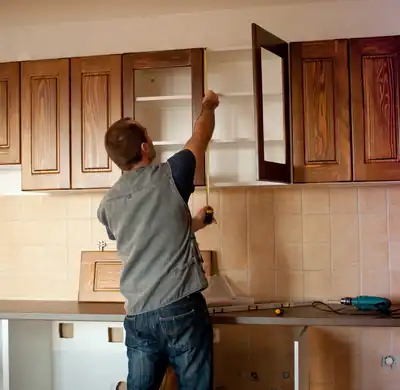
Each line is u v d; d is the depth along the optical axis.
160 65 2.28
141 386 1.81
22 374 2.24
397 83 2.13
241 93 2.29
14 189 2.62
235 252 2.49
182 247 1.76
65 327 2.32
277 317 2.00
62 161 2.33
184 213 1.77
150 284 1.74
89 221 2.61
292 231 2.47
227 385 2.47
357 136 2.14
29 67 2.37
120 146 1.80
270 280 2.47
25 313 2.17
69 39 2.63
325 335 2.45
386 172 2.12
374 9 2.41
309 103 2.18
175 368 1.81
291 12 2.47
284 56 2.19
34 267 2.63
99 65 2.32
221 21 2.52
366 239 2.42
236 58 2.46
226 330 2.48
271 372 2.45
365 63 2.15
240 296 2.47
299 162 2.18
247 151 2.47
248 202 2.49
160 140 2.51
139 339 1.80
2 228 2.65
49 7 2.43
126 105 2.30
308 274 2.45
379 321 1.94
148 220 1.75
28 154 2.35
